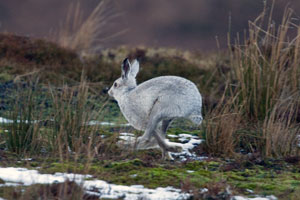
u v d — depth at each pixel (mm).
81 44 55750
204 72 49406
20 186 20438
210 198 20188
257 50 35469
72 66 48438
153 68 49750
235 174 24219
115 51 57188
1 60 47875
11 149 26641
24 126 27000
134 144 26672
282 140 28453
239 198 20391
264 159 26781
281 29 34375
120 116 37312
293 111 31328
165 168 24781
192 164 25500
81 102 29156
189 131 33938
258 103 32938
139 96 26344
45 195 18828
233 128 29578
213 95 41094
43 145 28016
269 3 53031
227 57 52031
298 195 20953
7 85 42250
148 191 20859
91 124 31953
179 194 20547
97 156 26141
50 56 49844
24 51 49906
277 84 33188
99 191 20375
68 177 21312
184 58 54625
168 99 24922
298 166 25938
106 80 46812
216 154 28109
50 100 37500
